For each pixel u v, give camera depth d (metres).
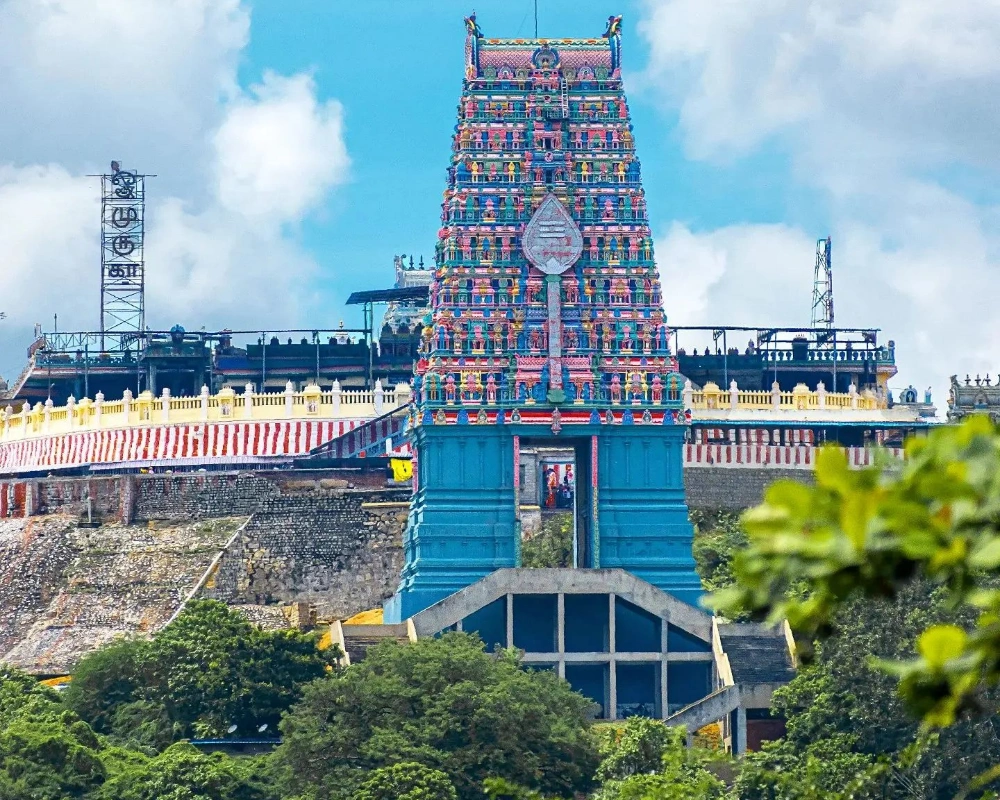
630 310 146.50
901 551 26.75
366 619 157.75
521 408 143.62
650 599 136.50
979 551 26.11
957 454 26.91
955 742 110.56
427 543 141.75
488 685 118.88
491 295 146.25
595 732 124.25
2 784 111.12
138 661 130.25
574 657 135.62
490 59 151.25
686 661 135.88
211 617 132.12
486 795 112.69
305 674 128.88
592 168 149.50
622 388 144.50
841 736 114.69
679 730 114.38
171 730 125.88
